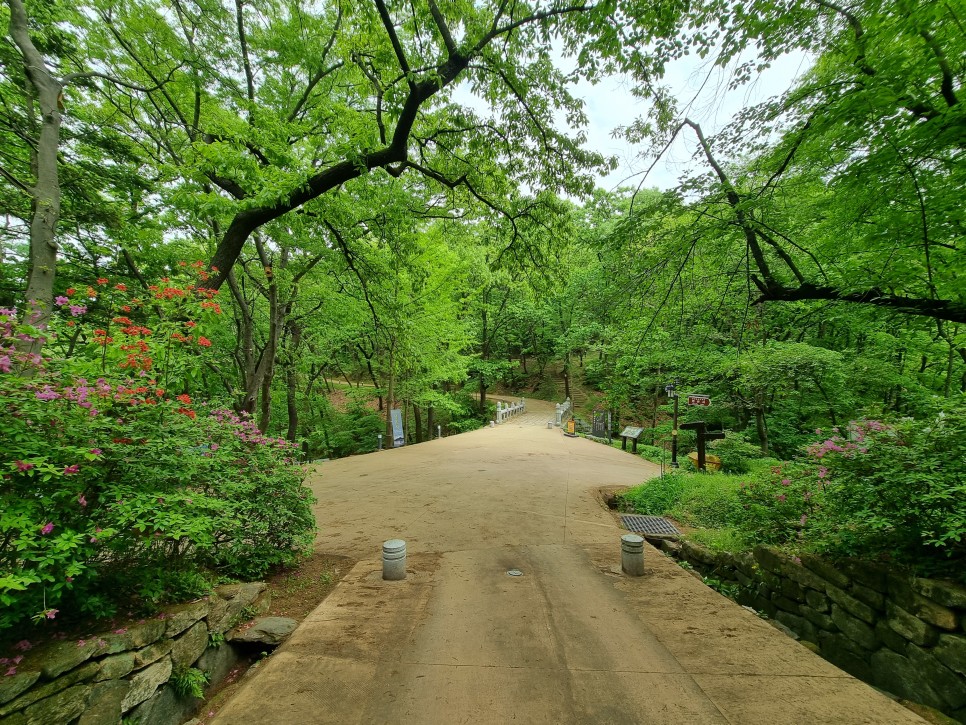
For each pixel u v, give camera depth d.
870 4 3.71
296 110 9.43
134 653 2.37
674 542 5.95
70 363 2.97
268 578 4.35
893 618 3.10
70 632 2.31
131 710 2.30
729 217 5.45
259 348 15.74
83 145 8.65
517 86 7.23
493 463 12.20
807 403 14.83
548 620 3.50
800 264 6.44
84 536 2.23
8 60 6.64
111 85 8.62
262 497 4.09
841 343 14.95
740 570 4.95
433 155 9.27
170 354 3.71
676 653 3.01
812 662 2.90
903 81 3.67
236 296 11.05
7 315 2.52
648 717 2.35
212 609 3.05
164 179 9.31
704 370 13.74
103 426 2.55
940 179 3.92
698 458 10.43
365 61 8.52
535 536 5.84
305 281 12.46
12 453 2.10
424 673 2.77
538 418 27.84
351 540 5.67
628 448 18.34
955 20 3.26
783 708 2.41
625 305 7.00
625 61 5.11
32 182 6.98
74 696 2.03
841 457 3.82
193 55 8.16
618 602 3.83
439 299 16.81
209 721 2.44
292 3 8.77
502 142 8.34
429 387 19.58
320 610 3.63
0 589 2.01
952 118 3.26
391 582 4.25
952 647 2.65
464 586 4.18
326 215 7.83
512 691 2.59
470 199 10.27
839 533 3.75
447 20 7.27
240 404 12.34
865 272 4.88
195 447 3.33
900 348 12.77
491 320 31.97
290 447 4.62
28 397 2.33
